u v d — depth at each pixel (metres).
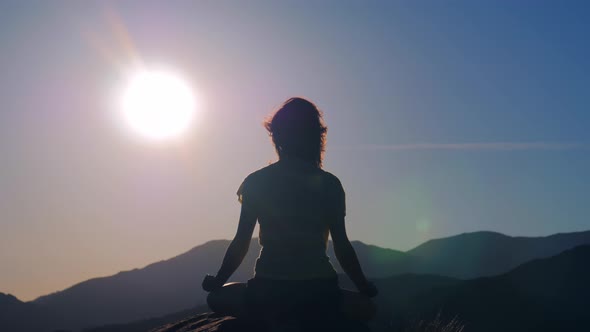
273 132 5.78
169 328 6.29
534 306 40.28
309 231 5.39
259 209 5.50
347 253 5.48
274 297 5.36
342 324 5.27
